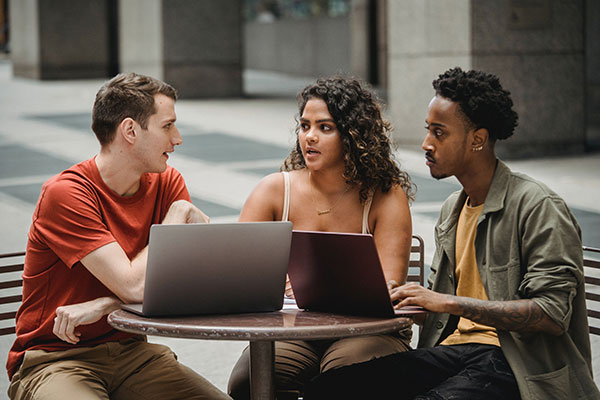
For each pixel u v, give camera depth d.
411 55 15.84
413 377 3.94
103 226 4.02
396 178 4.43
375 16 30.30
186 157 15.41
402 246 4.32
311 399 4.00
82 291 4.06
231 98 26.31
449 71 4.04
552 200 3.87
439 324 4.20
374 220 4.39
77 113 21.94
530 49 15.25
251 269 3.69
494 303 3.74
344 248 3.66
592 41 21.42
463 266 4.11
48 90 28.64
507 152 15.29
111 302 3.96
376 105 4.34
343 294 3.76
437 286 4.22
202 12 25.69
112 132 4.07
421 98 15.74
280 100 25.75
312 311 3.90
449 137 3.98
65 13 33.00
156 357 4.26
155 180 4.33
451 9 15.05
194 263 3.59
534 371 3.81
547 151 15.60
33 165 14.81
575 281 3.79
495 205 3.96
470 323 4.12
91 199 4.05
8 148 16.69
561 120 15.68
